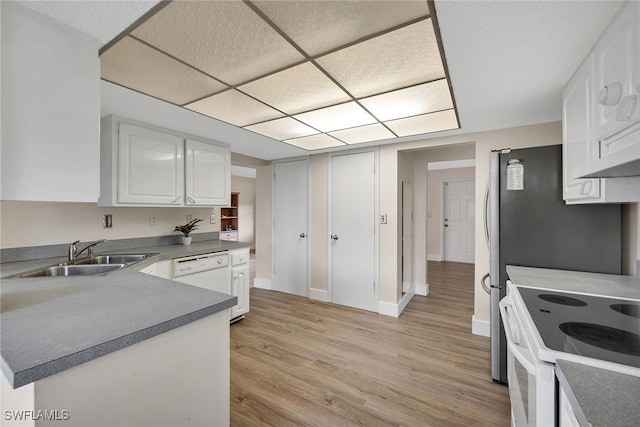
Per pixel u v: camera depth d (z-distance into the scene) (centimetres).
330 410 171
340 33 124
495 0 102
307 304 366
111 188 221
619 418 54
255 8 107
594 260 171
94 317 97
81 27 117
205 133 277
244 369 215
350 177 356
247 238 838
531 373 87
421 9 108
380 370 214
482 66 149
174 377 100
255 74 161
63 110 115
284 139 305
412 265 411
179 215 308
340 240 365
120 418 85
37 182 108
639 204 157
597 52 123
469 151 384
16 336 82
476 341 262
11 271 167
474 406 175
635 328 96
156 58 143
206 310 108
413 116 230
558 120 238
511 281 156
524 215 186
